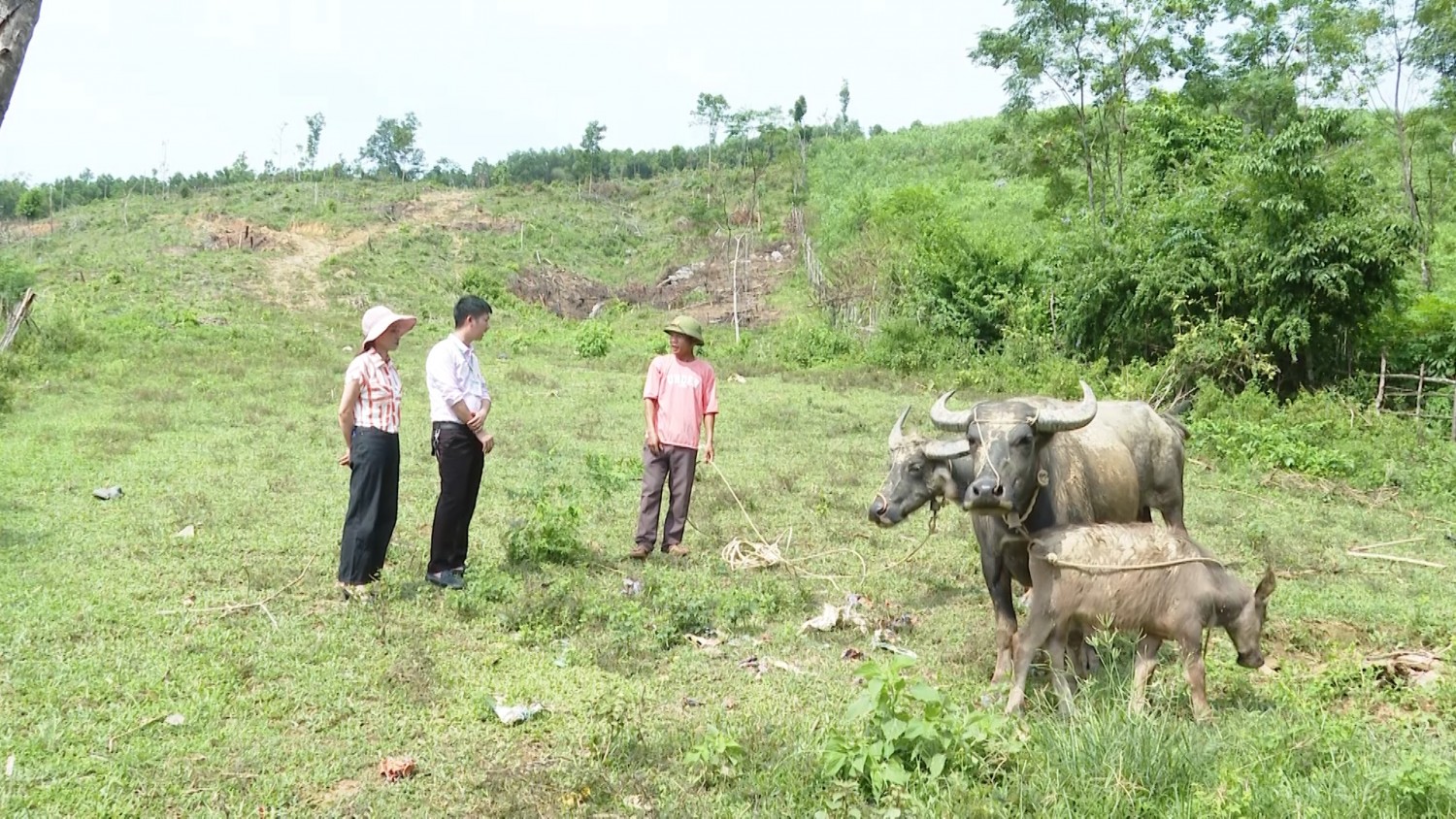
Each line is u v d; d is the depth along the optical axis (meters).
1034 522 5.36
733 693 5.41
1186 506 10.92
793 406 16.84
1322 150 18.67
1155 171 25.97
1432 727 5.09
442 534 6.88
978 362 21.77
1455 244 25.69
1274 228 17.70
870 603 7.13
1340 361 18.00
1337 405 16.19
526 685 5.33
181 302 31.80
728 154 72.06
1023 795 4.02
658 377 8.08
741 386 19.78
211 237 43.53
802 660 5.98
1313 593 7.59
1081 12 23.91
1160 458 6.54
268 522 8.34
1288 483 12.30
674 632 6.15
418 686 5.18
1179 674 5.62
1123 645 6.09
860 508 9.84
